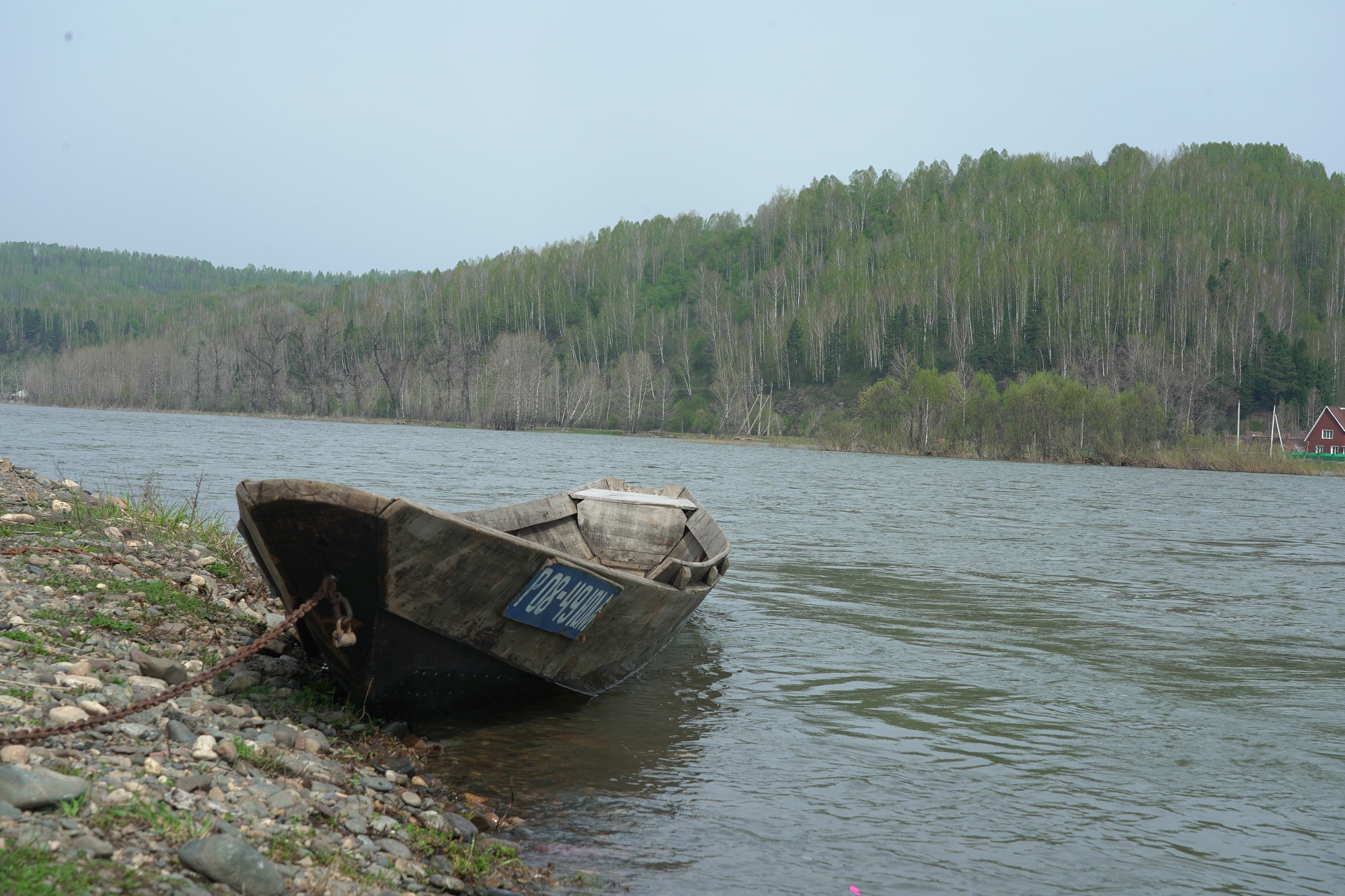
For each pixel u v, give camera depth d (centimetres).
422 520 597
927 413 8356
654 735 722
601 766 646
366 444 5669
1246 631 1197
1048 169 16838
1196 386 10375
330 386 12138
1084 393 7719
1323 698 884
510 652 720
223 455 3738
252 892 374
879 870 509
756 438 10575
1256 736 764
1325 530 2650
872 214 17050
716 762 667
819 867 509
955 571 1620
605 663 823
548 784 608
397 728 677
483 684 732
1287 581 1658
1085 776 665
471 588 655
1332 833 579
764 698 834
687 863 505
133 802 410
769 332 13212
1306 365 11138
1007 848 546
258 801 459
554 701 802
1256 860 540
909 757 695
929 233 14875
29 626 631
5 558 792
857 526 2281
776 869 504
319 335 12744
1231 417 11056
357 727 653
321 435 6606
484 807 561
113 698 539
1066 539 2202
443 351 12600
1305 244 14588
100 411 10875
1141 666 995
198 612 782
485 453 5272
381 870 430
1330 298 13088
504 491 2784
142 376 12600
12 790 381
